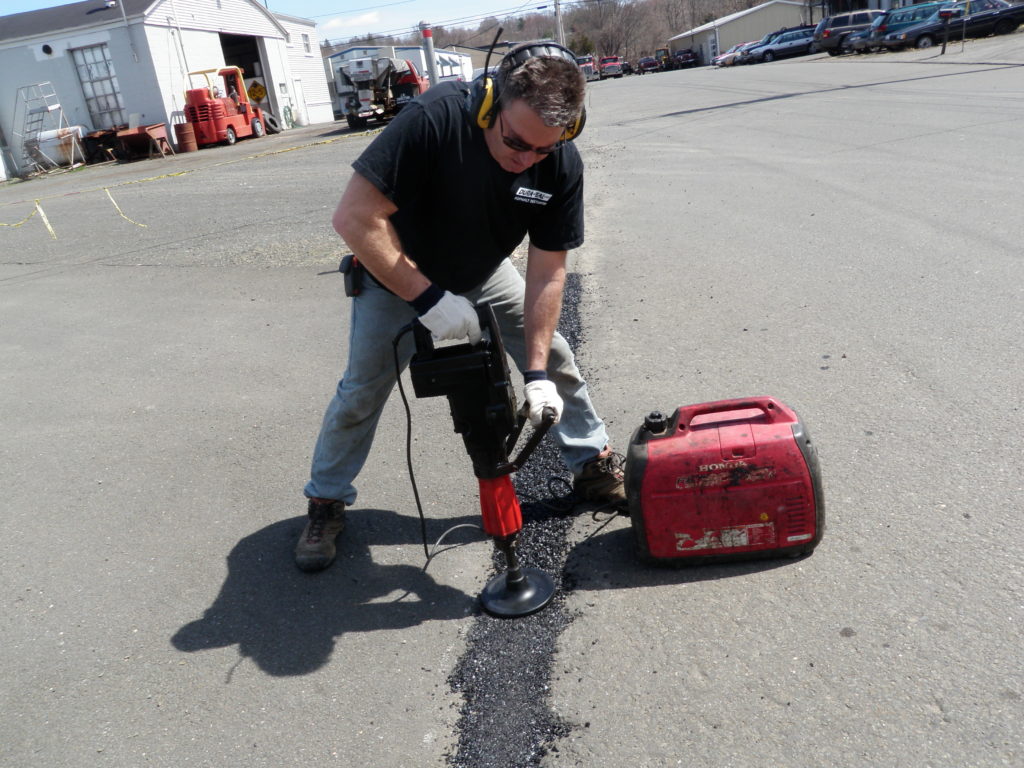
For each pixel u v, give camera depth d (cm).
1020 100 1217
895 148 950
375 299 260
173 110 2480
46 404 473
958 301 459
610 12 10112
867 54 3072
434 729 217
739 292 520
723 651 226
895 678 208
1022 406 335
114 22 2339
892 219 645
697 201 795
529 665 234
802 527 251
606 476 302
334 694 233
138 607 282
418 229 242
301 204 1062
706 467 246
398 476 355
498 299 278
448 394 228
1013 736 187
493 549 296
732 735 199
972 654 212
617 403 385
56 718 235
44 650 264
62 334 602
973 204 659
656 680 220
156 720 230
